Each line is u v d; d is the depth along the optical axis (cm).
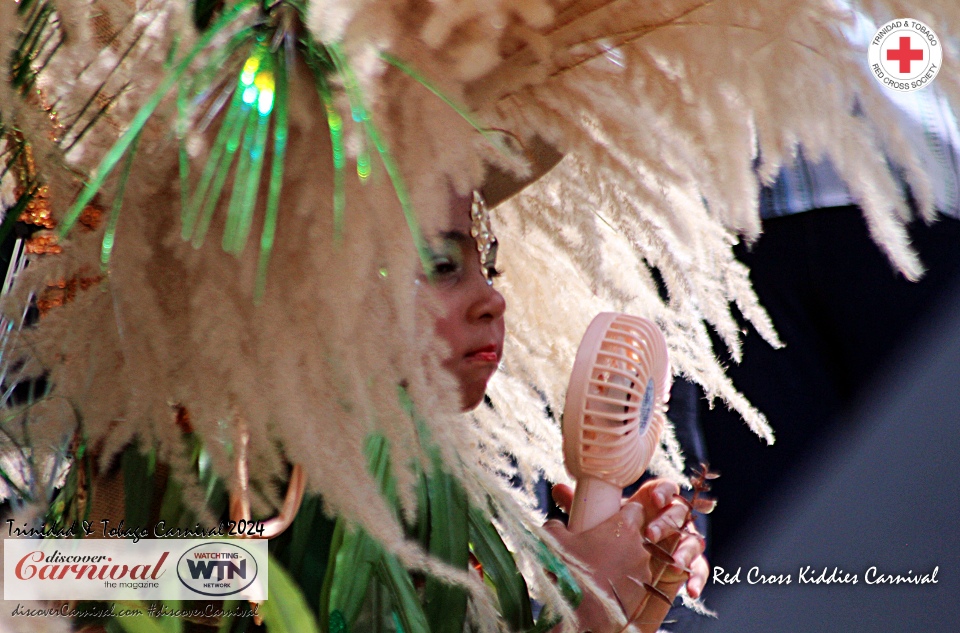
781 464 660
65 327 268
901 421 638
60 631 226
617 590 339
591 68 297
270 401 254
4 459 273
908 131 287
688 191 338
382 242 250
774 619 632
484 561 324
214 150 234
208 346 251
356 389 254
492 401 406
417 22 256
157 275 262
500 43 279
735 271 387
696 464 523
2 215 293
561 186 365
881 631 623
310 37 250
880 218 303
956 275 582
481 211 323
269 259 249
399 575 292
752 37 284
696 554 379
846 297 607
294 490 293
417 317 273
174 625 262
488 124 294
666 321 411
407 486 263
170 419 267
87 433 271
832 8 278
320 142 248
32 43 255
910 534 641
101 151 262
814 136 295
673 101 295
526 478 416
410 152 253
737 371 657
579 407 345
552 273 401
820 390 647
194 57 239
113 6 256
